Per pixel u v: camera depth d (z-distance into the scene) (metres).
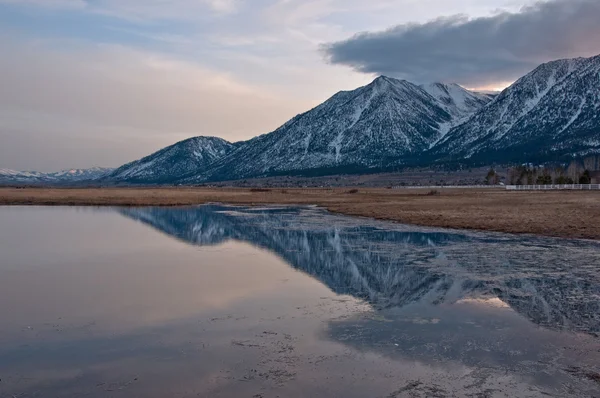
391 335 11.63
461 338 11.43
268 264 21.52
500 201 63.59
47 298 15.38
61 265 21.38
